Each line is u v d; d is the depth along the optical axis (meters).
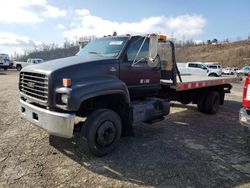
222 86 9.15
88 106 4.70
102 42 5.68
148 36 5.56
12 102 8.81
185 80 8.00
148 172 4.07
